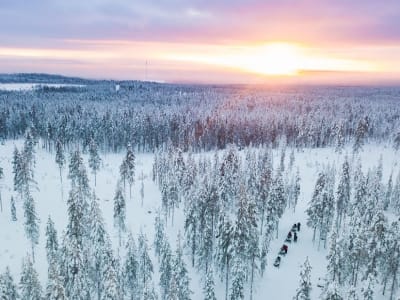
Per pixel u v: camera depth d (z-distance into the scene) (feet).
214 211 205.67
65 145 463.01
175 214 272.72
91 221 173.58
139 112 558.56
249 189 249.75
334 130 476.54
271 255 213.66
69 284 135.85
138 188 332.39
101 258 155.74
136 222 261.44
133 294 163.22
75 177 302.45
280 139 491.72
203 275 189.16
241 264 158.51
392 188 282.36
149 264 168.14
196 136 478.59
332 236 170.19
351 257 175.42
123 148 478.18
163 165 327.06
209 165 314.96
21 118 529.45
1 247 218.18
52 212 273.33
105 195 313.73
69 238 156.25
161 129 490.49
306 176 348.79
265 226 226.17
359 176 266.98
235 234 162.50
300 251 220.02
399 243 163.43
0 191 302.66
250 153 344.28
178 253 155.53
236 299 155.43
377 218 175.22
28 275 131.03
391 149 463.01
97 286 163.53
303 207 279.08
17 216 258.98
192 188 242.17
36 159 408.46
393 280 166.50
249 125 501.15
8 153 425.28
